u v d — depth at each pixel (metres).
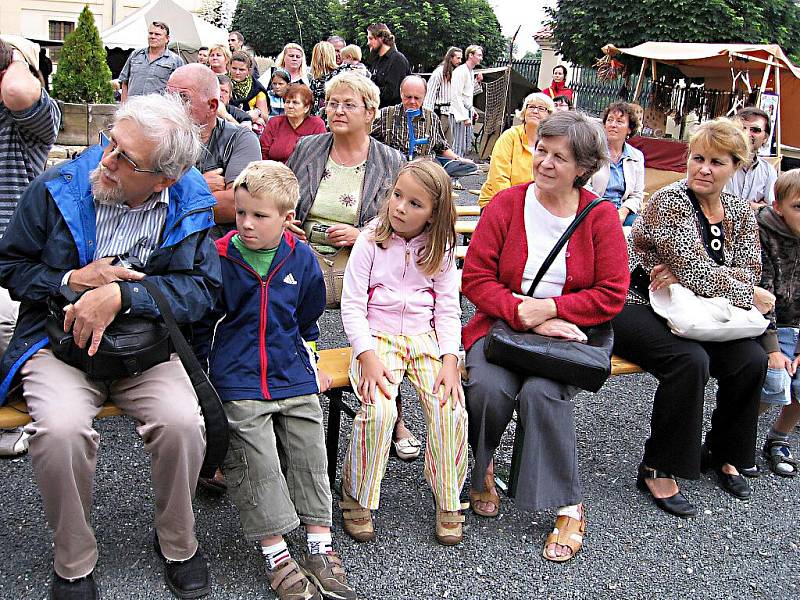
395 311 2.88
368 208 3.62
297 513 2.54
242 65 8.62
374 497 2.71
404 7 30.45
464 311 5.46
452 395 2.80
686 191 3.32
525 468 2.80
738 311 3.17
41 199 2.36
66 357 2.29
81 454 2.21
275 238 2.56
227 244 2.61
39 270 2.35
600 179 5.27
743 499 3.33
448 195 2.78
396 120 5.63
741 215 3.36
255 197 2.47
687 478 3.10
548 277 3.00
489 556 2.78
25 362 2.36
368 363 2.76
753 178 5.17
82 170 2.40
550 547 2.80
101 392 2.38
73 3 27.97
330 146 3.71
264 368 2.54
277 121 5.84
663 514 3.17
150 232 2.44
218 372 2.54
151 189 2.37
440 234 2.82
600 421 3.99
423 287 2.92
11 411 2.36
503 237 3.04
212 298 2.49
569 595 2.61
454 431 2.76
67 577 2.30
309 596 2.40
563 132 2.86
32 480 2.99
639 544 2.94
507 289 3.02
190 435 2.29
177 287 2.37
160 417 2.28
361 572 2.63
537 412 2.78
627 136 5.38
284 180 2.52
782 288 3.53
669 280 3.27
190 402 2.34
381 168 3.67
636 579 2.73
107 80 7.07
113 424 3.52
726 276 3.21
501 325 2.94
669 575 2.77
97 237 2.40
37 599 2.35
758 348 3.27
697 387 3.07
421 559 2.73
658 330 3.21
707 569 2.82
